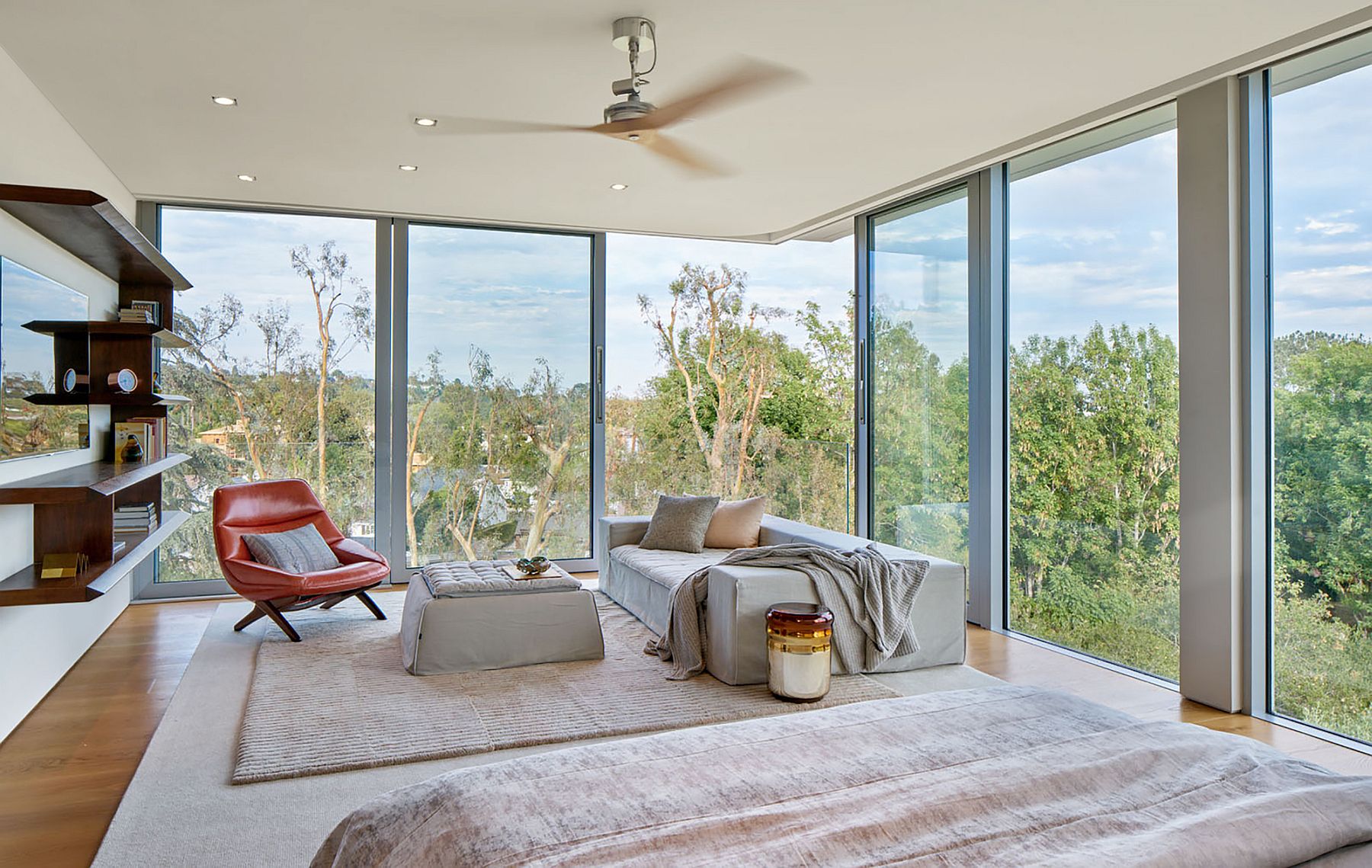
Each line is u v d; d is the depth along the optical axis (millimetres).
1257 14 3000
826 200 5734
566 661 4262
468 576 4402
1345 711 3340
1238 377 3615
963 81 3621
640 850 1229
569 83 3631
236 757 3084
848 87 3688
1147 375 4156
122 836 2502
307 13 2975
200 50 3285
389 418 6133
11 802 2748
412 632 4156
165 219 5699
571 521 6652
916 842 1268
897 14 2996
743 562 4199
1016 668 4266
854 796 1397
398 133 4277
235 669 4137
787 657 3682
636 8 2945
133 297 5074
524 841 1258
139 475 3877
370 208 5883
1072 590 4598
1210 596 3680
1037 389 4793
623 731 3350
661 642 4348
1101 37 3193
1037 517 4820
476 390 6371
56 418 3844
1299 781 1507
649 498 7117
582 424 6680
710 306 7406
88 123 4117
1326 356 3383
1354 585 3303
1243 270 3607
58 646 3932
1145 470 4176
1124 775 1501
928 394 5598
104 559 3846
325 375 6004
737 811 1357
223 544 4672
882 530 6082
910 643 4160
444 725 3373
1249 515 3600
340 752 3100
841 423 8125
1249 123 3570
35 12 2953
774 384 7773
